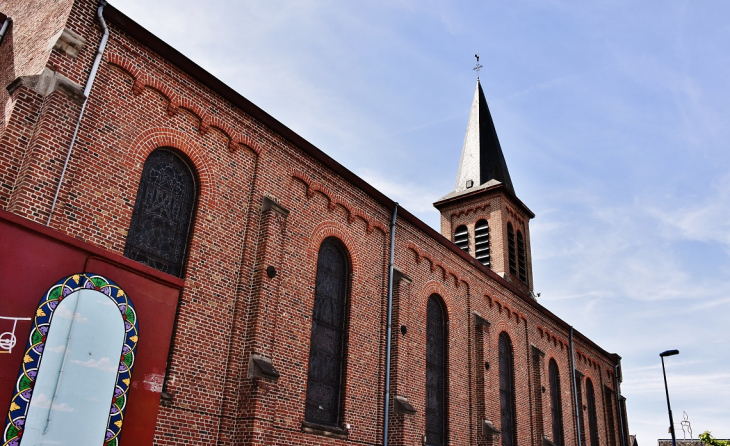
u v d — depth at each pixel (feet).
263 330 39.04
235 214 40.50
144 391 25.32
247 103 42.42
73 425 22.26
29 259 22.43
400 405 49.73
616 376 110.63
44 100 30.66
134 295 25.86
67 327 22.94
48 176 29.32
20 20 38.81
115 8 34.50
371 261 53.16
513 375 72.13
